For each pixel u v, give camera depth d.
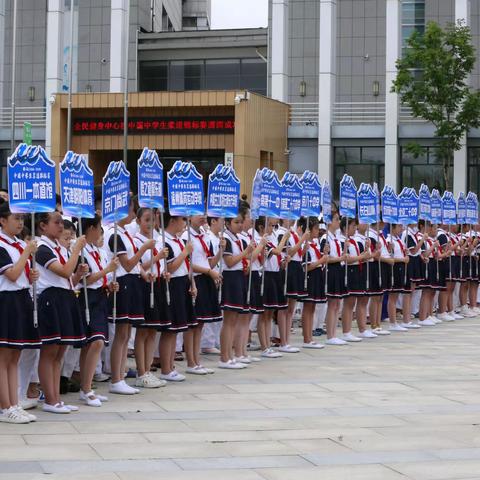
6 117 40.97
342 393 11.35
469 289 21.89
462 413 10.19
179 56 43.94
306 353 14.98
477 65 39.31
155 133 35.28
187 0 66.56
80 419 9.62
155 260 11.38
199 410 10.20
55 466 7.71
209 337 14.79
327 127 38.00
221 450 8.35
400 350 15.42
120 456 8.08
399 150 38.00
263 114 35.69
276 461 7.99
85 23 41.84
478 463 8.00
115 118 35.47
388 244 17.91
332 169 38.34
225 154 34.28
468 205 21.30
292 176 14.60
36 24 43.53
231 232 13.25
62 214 10.38
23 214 9.83
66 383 11.15
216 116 34.75
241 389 11.57
